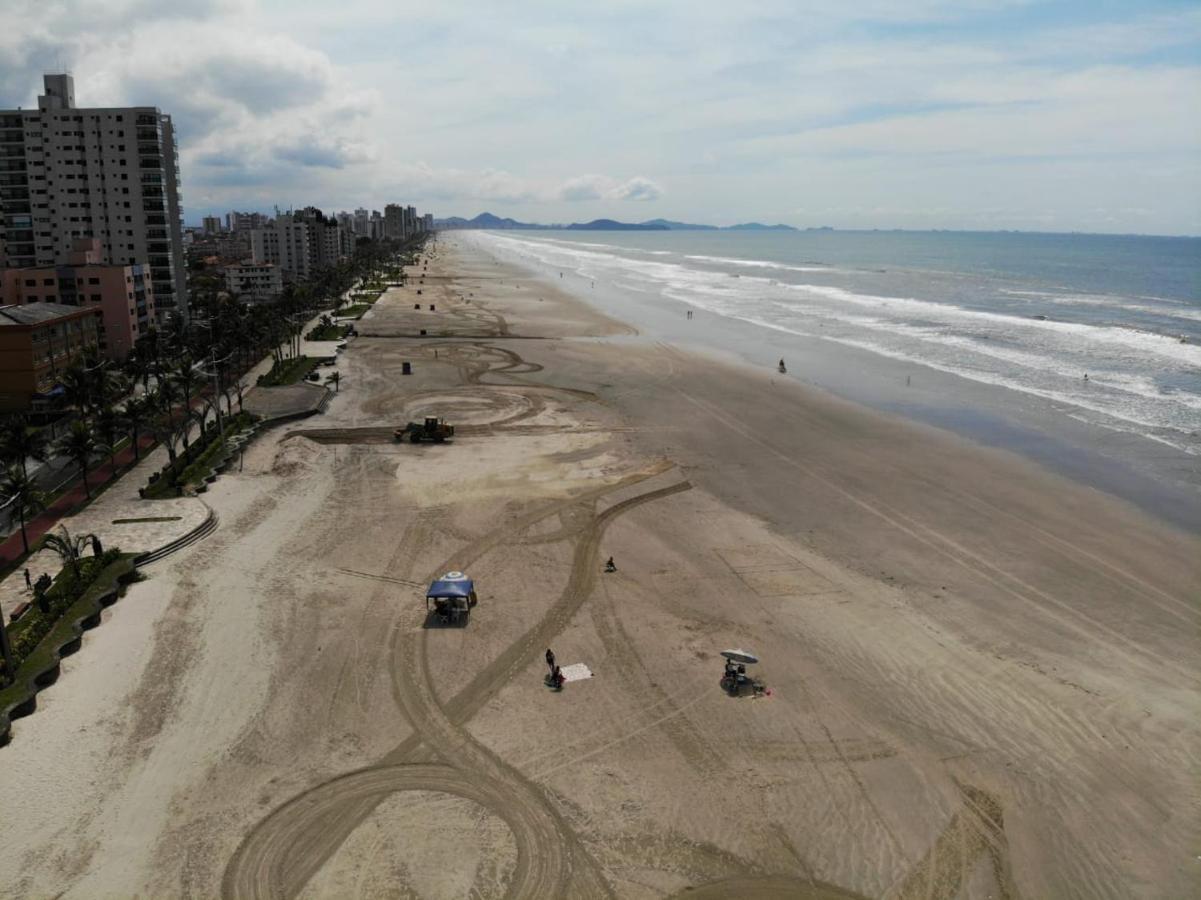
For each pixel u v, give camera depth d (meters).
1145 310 165.88
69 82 142.75
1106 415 85.25
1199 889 27.36
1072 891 27.34
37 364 83.25
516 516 60.03
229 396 92.56
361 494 64.75
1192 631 43.25
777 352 125.12
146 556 51.78
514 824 30.38
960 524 57.75
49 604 44.31
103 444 69.69
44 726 35.59
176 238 152.00
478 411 91.00
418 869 28.25
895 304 185.62
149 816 30.48
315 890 27.31
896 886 27.58
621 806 31.25
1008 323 149.38
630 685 38.97
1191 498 62.06
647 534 56.75
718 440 79.00
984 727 35.59
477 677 39.66
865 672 39.78
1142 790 31.78
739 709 37.06
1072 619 44.56
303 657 41.28
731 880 27.92
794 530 57.16
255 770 33.06
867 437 79.19
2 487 52.78
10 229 141.50
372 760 33.75
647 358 121.75
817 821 30.45
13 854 28.56
